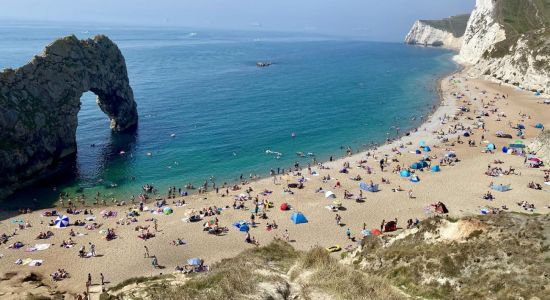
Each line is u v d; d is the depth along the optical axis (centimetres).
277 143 9506
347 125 10894
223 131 10319
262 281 2067
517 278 2556
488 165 7694
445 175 7375
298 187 7019
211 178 7606
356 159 8350
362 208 6238
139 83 16088
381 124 10912
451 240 3077
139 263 4897
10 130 7062
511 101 12669
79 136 9738
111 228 5734
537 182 6931
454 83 16000
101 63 9306
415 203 6350
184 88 15462
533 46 14838
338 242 5284
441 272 2831
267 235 5512
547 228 2808
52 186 7200
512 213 3145
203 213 6109
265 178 7544
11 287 4350
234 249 5188
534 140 8425
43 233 5497
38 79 7850
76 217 6078
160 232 5622
